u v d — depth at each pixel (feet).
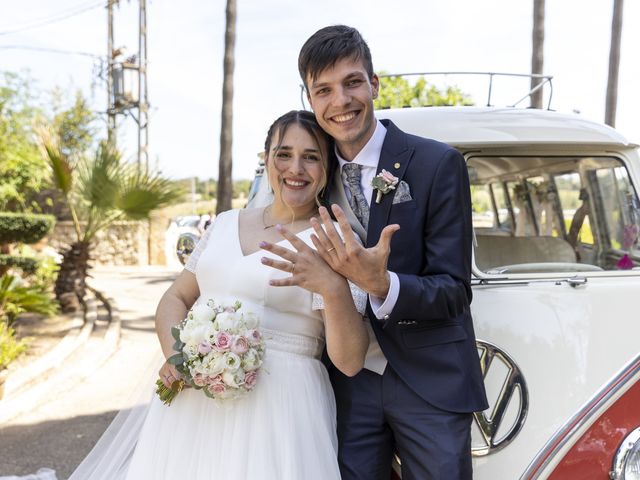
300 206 7.41
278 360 7.11
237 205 85.25
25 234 36.11
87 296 32.83
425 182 6.88
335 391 7.62
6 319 20.90
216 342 6.40
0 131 46.80
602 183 9.52
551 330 7.62
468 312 7.21
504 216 10.38
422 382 6.91
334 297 6.27
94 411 16.46
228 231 7.75
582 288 8.05
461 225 6.81
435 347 6.93
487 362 7.53
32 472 12.84
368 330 7.27
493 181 10.08
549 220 10.37
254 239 7.57
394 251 6.89
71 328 25.12
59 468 13.01
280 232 6.22
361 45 6.93
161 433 7.32
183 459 7.07
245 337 6.55
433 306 6.40
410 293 6.25
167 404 7.25
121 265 52.31
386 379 7.12
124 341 24.47
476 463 7.26
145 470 7.26
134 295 35.53
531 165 9.92
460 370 6.88
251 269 7.26
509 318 7.71
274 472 6.74
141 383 8.61
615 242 9.45
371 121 7.16
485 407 6.98
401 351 6.97
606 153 9.24
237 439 6.84
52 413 16.29
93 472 8.50
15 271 33.73
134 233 52.31
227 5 43.14
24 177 48.67
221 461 6.86
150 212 28.84
